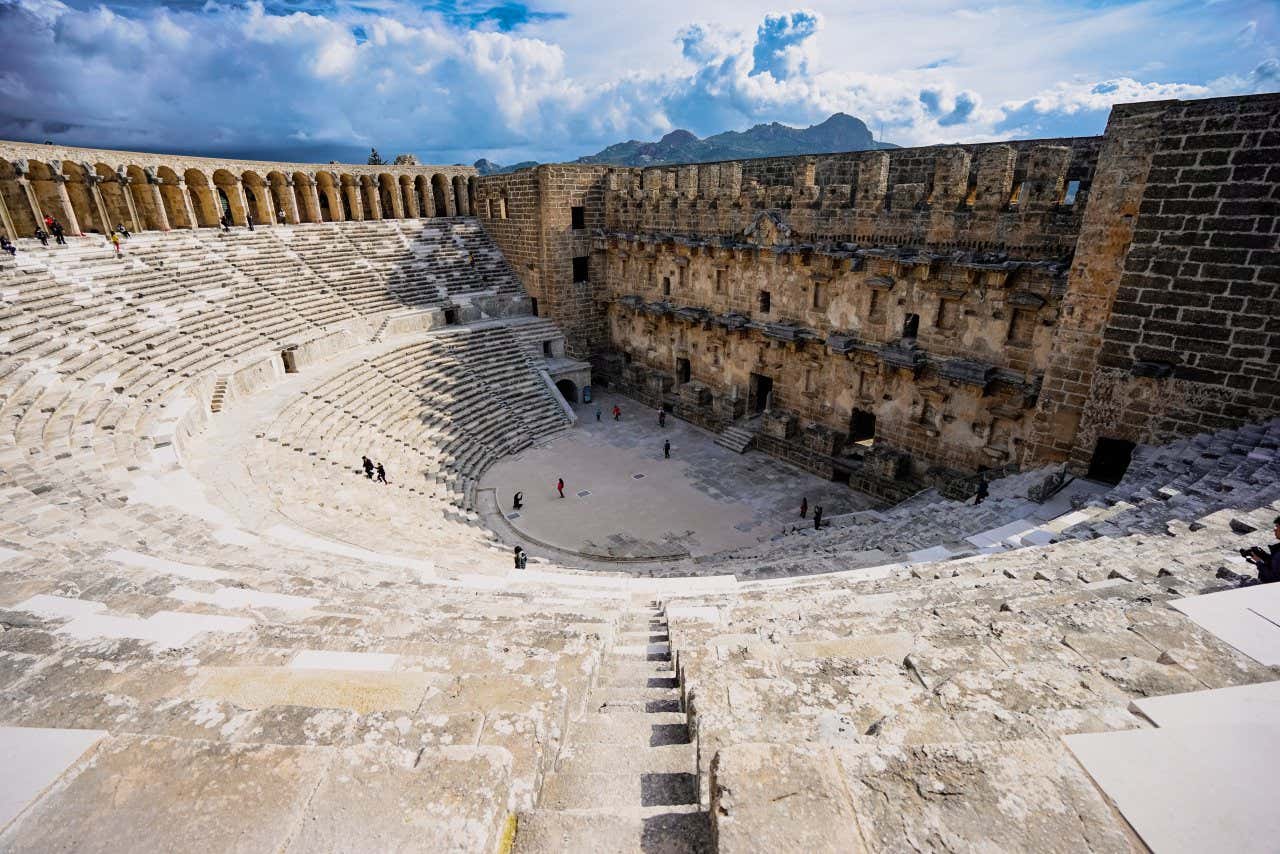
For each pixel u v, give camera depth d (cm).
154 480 1945
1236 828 305
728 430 4062
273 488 2317
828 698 512
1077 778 336
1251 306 1670
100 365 2620
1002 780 337
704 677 603
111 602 862
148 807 329
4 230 3322
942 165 2731
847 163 3344
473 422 3997
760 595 1192
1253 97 1575
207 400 2902
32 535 1298
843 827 313
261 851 310
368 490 2725
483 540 2617
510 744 452
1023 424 2730
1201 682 494
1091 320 1997
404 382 3991
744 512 3238
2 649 668
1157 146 1739
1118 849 296
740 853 302
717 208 3888
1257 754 351
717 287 4047
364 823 322
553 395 4528
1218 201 1670
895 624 771
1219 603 620
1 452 1862
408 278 4897
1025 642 595
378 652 723
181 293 3519
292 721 438
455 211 5716
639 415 4597
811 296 3472
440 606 1079
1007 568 1106
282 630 793
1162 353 1836
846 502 3297
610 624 1018
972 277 2691
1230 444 1670
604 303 5141
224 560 1333
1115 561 1009
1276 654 538
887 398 3244
